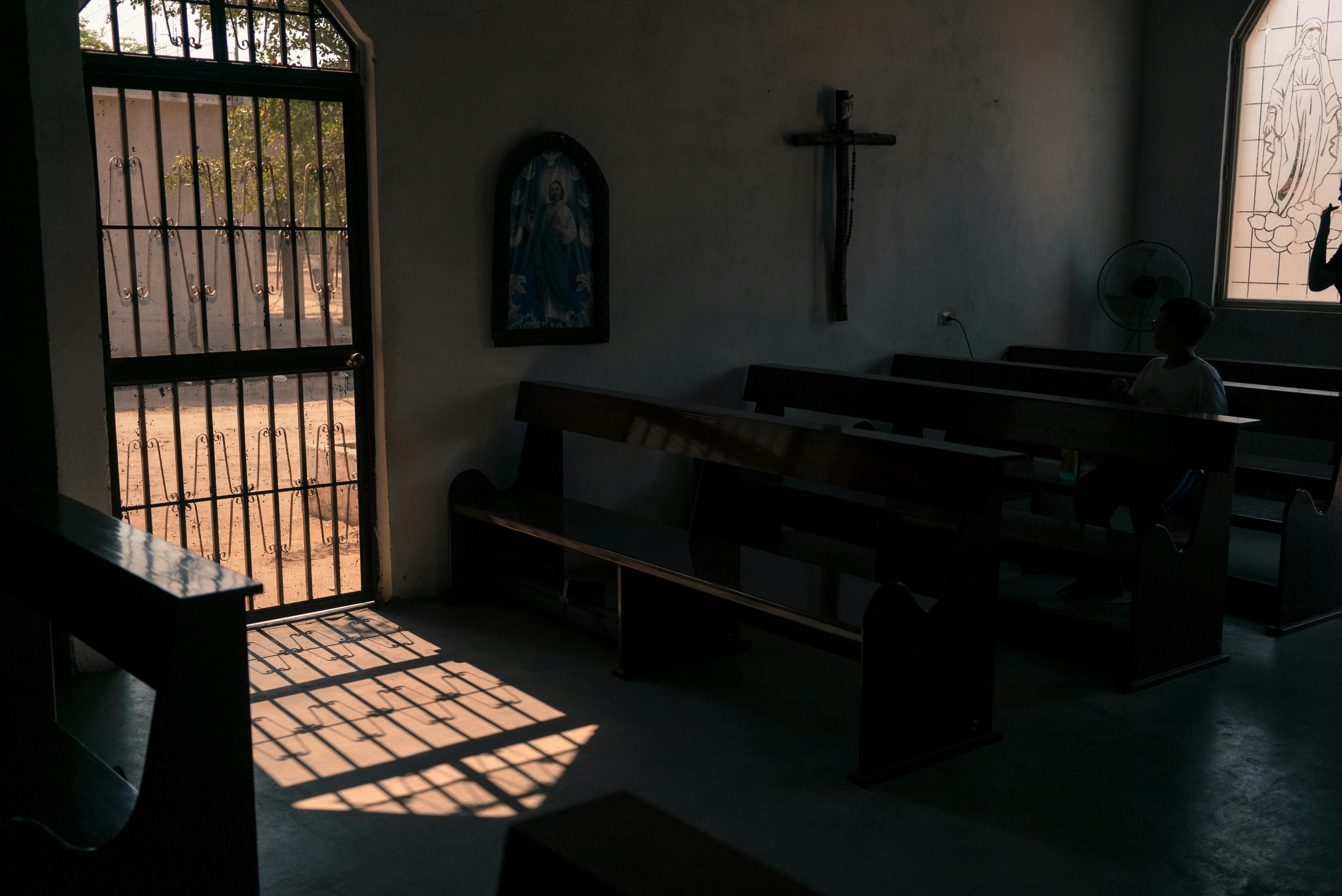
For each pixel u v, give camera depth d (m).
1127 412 4.47
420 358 5.06
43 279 3.94
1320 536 4.83
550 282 5.39
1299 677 4.24
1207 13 7.85
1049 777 3.38
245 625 2.28
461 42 4.98
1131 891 2.75
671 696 4.03
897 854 2.92
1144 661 4.12
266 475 4.82
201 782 2.25
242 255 4.64
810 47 6.25
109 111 4.26
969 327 7.39
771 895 0.91
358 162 4.87
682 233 5.88
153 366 4.47
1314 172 7.55
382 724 3.77
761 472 5.38
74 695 3.94
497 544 5.21
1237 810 3.18
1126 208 8.35
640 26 5.55
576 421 5.01
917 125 6.84
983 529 3.49
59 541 2.65
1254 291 7.96
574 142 5.34
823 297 6.56
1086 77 7.84
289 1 4.62
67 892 2.28
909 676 3.38
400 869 2.84
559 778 3.36
